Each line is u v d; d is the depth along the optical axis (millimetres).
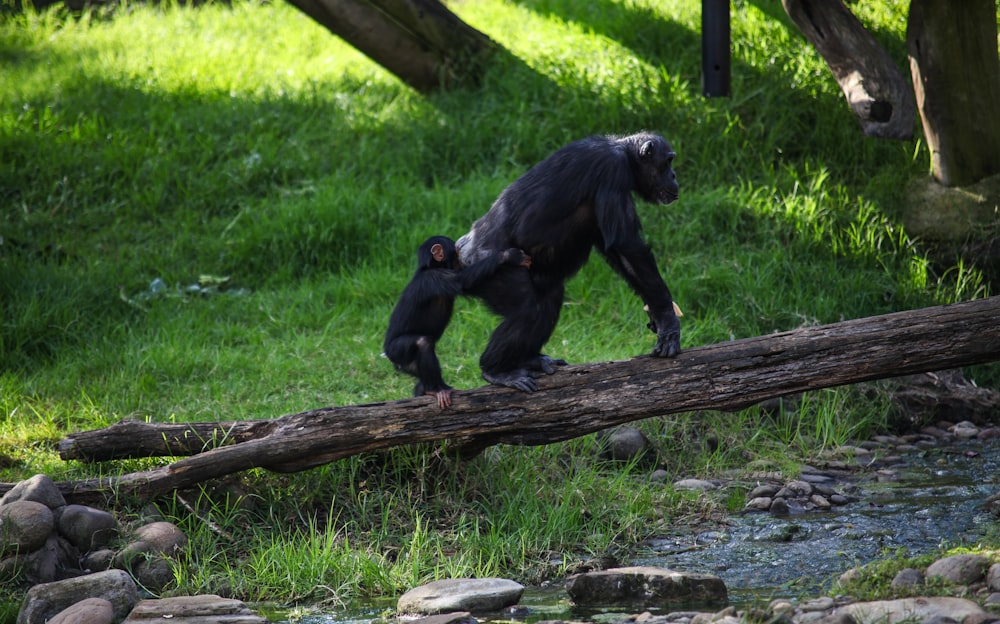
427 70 19984
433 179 18297
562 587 8266
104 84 21406
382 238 16422
